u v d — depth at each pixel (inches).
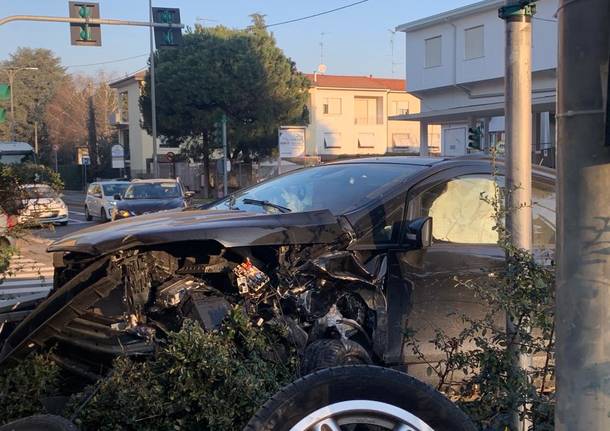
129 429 141.9
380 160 210.7
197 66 1603.1
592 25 97.0
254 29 1694.1
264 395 136.9
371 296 170.1
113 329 152.9
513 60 151.6
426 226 165.8
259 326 155.5
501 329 154.6
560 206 101.7
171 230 152.6
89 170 2546.8
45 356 159.3
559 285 102.3
